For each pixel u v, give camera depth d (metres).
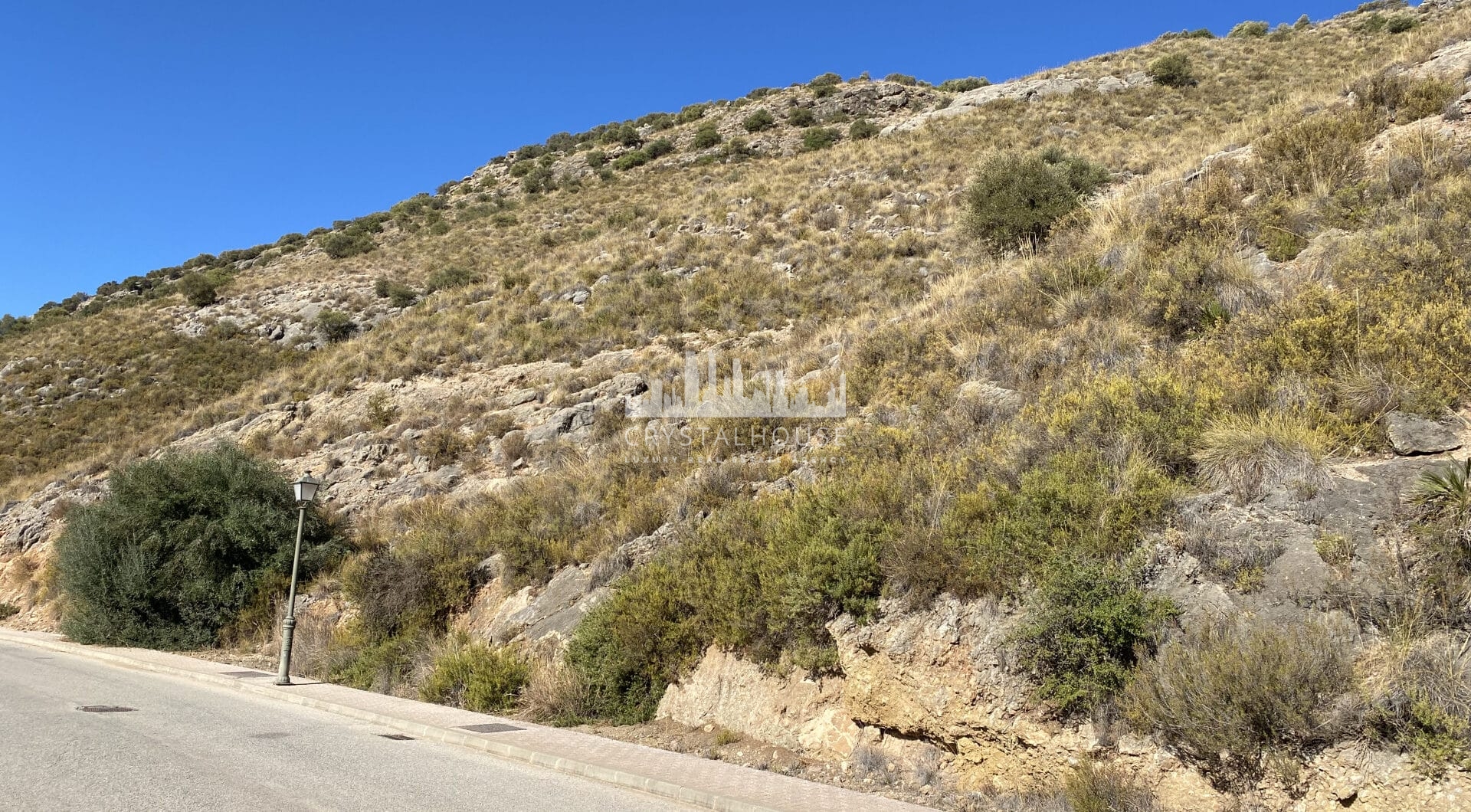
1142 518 7.25
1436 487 6.14
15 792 5.88
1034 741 6.66
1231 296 10.62
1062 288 13.70
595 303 27.53
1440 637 5.47
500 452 19.61
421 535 16.06
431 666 12.28
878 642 7.86
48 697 10.65
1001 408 10.98
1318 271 10.38
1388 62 17.94
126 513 18.42
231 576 17.86
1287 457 7.19
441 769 7.54
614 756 8.09
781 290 24.52
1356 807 5.15
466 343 27.36
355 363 28.48
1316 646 5.62
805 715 8.48
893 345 15.00
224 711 10.29
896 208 29.06
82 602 18.48
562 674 10.61
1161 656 6.30
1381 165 12.35
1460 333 7.71
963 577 7.58
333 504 19.83
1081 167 22.06
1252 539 6.68
